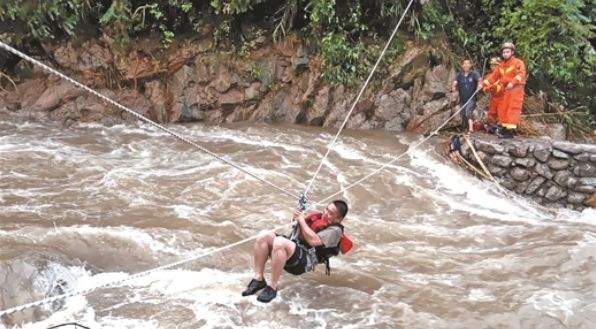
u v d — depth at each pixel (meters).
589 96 13.21
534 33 12.30
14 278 6.15
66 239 7.11
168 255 7.11
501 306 6.34
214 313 6.00
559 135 11.99
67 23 12.69
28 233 7.15
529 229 8.41
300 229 6.26
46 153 10.32
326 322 5.98
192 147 11.22
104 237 7.25
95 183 9.14
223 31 13.20
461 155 10.80
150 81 13.12
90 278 6.60
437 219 8.86
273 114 12.98
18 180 9.09
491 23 13.38
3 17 13.04
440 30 13.09
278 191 9.21
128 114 12.77
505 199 10.09
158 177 9.48
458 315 6.16
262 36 13.21
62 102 12.68
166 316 5.92
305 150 11.20
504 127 10.80
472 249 7.85
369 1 13.26
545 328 5.96
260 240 6.20
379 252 7.61
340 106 12.71
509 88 10.60
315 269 7.05
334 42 12.59
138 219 7.96
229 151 11.01
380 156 11.05
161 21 13.25
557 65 12.41
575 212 10.18
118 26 12.87
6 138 11.16
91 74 12.97
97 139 11.55
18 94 12.85
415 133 12.32
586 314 6.16
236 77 13.00
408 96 12.67
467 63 11.33
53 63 13.12
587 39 13.48
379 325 5.95
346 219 8.54
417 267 7.25
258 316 6.04
